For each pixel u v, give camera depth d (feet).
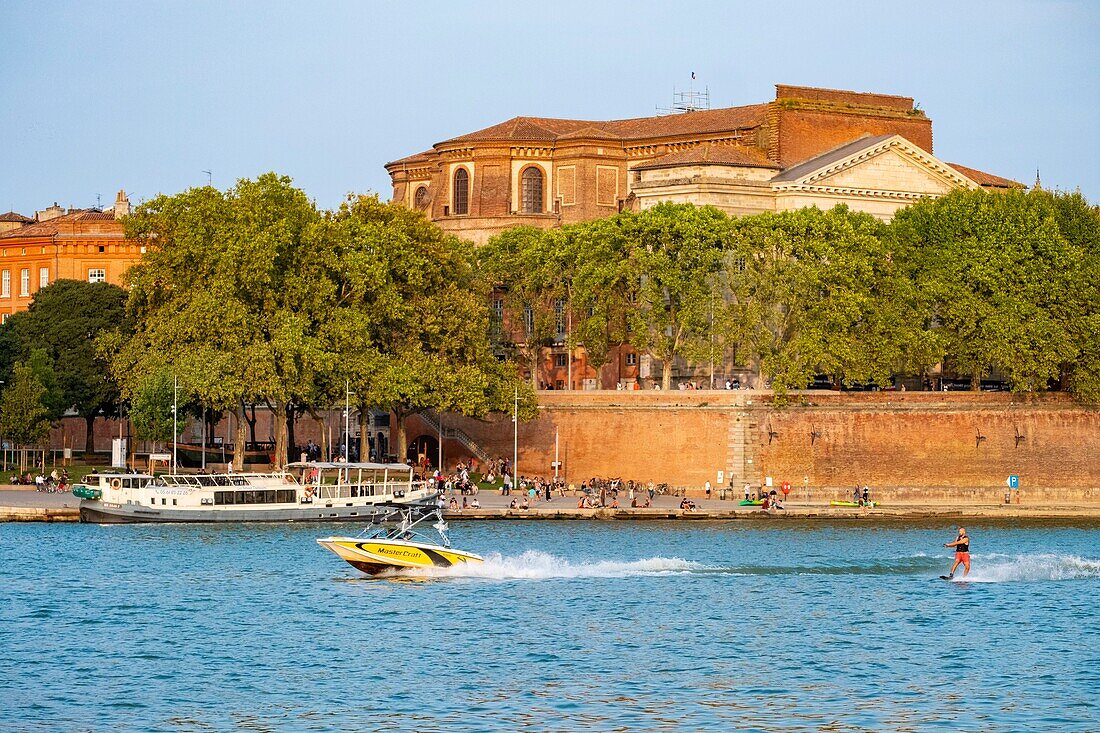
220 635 609.01
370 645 593.42
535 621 641.40
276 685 533.55
